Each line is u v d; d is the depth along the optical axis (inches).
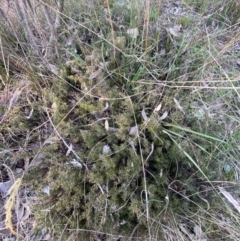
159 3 52.1
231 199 45.4
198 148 48.3
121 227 45.3
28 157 47.4
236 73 56.5
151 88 49.6
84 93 48.5
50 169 45.2
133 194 44.8
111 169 44.3
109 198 44.7
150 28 54.5
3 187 48.2
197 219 46.6
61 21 54.0
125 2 59.5
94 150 45.3
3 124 49.4
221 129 50.8
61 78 49.1
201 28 59.1
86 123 48.8
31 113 49.3
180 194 45.9
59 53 53.1
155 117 46.9
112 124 48.2
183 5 63.7
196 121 49.4
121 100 49.0
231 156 48.2
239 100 53.7
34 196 47.3
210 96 52.4
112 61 51.7
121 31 55.9
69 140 47.8
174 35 54.6
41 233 46.4
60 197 44.1
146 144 45.4
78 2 56.7
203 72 51.8
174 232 45.4
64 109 48.4
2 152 47.7
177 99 49.8
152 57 53.2
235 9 62.7
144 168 46.3
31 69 49.9
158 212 45.6
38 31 48.1
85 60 51.5
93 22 55.5
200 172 46.9
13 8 48.0
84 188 44.3
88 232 45.6
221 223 45.8
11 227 34.8
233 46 59.2
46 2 46.9
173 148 45.5
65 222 44.4
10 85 51.4
